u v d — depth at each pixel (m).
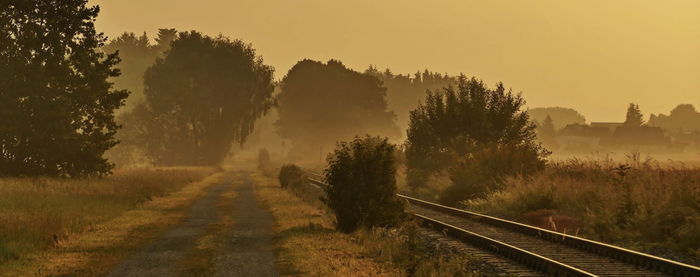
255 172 80.19
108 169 44.47
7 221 18.94
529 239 19.59
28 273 13.85
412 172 44.25
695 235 17.84
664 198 22.11
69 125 42.88
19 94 41.53
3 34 41.06
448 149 42.28
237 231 21.48
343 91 137.38
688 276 13.35
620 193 24.36
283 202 33.34
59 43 42.31
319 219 25.22
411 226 17.75
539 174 31.67
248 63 103.62
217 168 85.56
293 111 137.62
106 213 24.80
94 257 15.93
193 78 99.38
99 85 43.69
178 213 27.44
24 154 42.25
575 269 13.05
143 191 34.81
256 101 106.50
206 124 102.56
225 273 14.12
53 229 18.69
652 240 19.38
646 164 29.50
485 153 35.81
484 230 21.86
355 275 13.87
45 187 32.47
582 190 26.88
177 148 102.81
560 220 22.88
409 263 14.47
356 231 20.69
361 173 21.45
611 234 20.09
